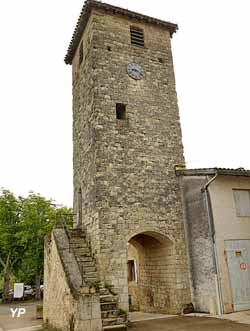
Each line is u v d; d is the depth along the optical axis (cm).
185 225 1285
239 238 1190
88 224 1255
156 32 1572
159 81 1468
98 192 1185
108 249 1127
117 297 1076
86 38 1512
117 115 1363
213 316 1048
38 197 2856
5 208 2750
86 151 1362
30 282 3216
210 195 1200
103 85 1343
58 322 1006
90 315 827
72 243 1232
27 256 2711
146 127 1360
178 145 1394
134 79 1415
